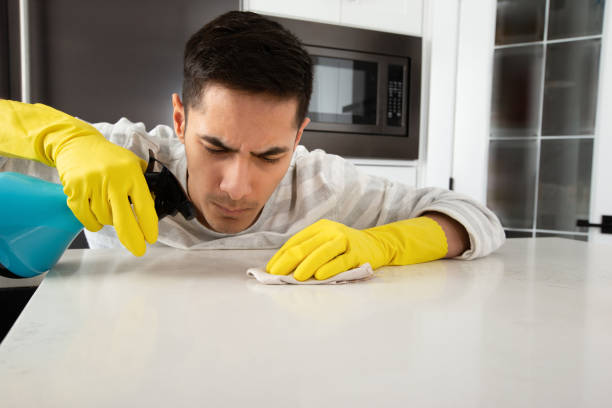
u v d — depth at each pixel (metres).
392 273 0.55
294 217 0.84
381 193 0.88
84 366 0.26
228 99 0.50
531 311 0.39
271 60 0.50
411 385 0.24
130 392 0.23
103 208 0.51
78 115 1.40
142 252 0.54
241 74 0.48
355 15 1.65
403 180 1.79
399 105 1.74
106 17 1.40
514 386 0.24
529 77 1.62
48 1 1.33
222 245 0.73
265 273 0.49
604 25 1.48
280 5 1.54
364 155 1.70
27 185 0.47
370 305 0.40
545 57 1.60
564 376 0.26
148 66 1.45
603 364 0.27
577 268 0.59
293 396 0.23
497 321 0.36
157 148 0.82
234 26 0.53
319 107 1.62
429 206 0.74
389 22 1.70
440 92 1.72
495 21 1.63
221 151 0.55
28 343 0.29
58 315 0.35
